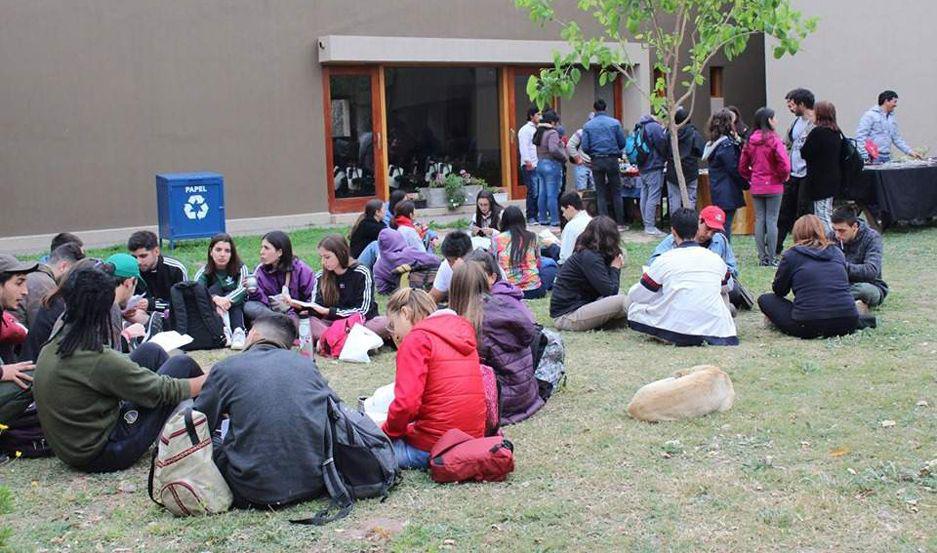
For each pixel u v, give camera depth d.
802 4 17.98
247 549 4.52
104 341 5.39
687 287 7.90
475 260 6.68
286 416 4.86
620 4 11.41
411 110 17.34
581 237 8.68
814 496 4.85
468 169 18.00
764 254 11.23
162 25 15.16
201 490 4.84
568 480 5.22
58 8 14.45
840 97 17.75
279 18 16.00
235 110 15.78
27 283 6.72
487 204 11.95
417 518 4.79
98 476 5.50
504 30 17.70
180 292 8.28
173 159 15.38
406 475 5.34
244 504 4.92
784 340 7.97
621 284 10.60
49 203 14.58
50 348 5.41
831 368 7.05
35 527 4.85
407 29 16.88
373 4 16.59
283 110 16.16
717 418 6.09
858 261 8.85
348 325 8.11
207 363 7.88
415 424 5.40
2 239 14.30
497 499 4.99
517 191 18.38
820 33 17.86
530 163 15.91
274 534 4.62
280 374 4.93
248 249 13.79
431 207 17.44
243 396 4.87
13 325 6.01
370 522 4.75
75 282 5.32
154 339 7.29
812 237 7.98
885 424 5.82
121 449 5.47
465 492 5.09
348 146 16.83
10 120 14.26
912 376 6.78
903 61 16.95
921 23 16.69
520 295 6.46
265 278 8.57
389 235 10.23
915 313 8.66
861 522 4.56
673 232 8.34
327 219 16.58
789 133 11.74
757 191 11.02
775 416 6.07
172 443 4.86
